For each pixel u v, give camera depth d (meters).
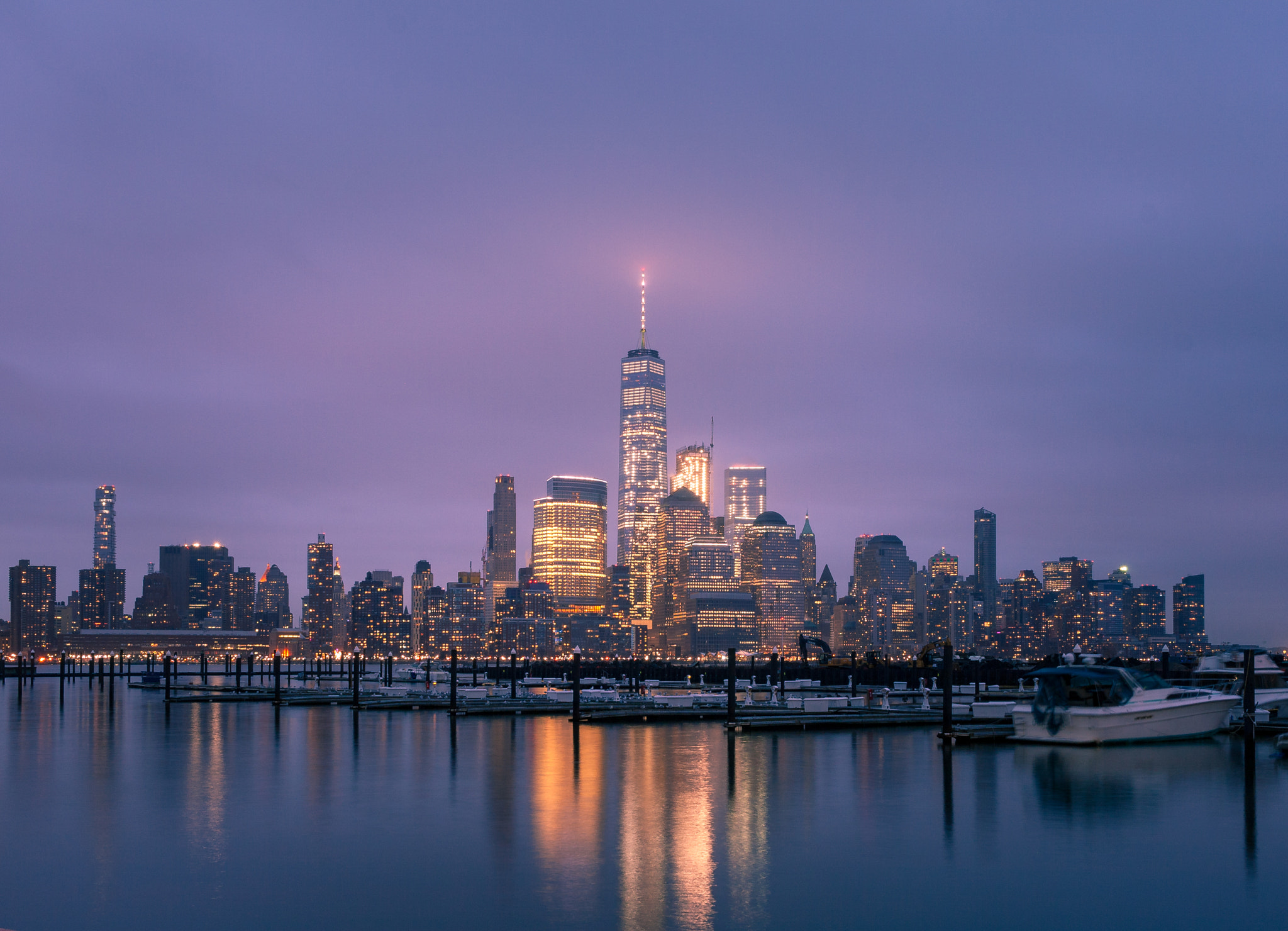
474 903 28.61
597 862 33.22
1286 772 53.25
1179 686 93.50
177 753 65.88
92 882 30.97
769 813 41.84
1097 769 54.81
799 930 26.25
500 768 57.09
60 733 81.50
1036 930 26.28
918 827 38.91
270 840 36.84
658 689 172.25
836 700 98.12
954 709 92.44
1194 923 26.83
